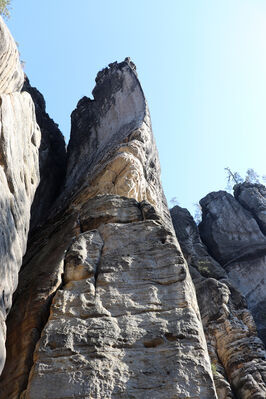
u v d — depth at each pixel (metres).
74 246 13.70
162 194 22.23
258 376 17.67
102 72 28.39
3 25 12.73
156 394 9.56
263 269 27.89
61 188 21.59
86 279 12.53
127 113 23.53
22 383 10.69
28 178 13.51
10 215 11.18
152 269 12.57
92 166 20.25
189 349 10.41
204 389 9.61
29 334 11.80
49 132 24.75
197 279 24.12
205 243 31.41
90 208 16.09
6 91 13.81
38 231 17.91
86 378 9.88
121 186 17.98
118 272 12.60
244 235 30.47
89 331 10.90
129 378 9.91
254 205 33.03
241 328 19.97
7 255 10.53
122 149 19.56
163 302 11.63
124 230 14.09
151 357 10.31
